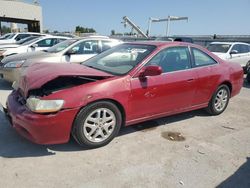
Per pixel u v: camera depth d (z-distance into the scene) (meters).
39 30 34.53
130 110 3.64
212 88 4.74
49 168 2.95
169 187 2.72
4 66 6.66
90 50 7.51
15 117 3.18
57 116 3.02
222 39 21.83
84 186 2.66
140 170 3.00
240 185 2.82
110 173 2.91
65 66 3.85
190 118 4.86
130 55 4.07
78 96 3.14
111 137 3.58
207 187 2.76
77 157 3.22
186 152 3.49
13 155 3.20
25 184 2.65
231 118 5.00
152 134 4.02
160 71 3.55
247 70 9.77
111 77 3.50
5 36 16.22
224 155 3.46
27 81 3.39
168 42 4.33
